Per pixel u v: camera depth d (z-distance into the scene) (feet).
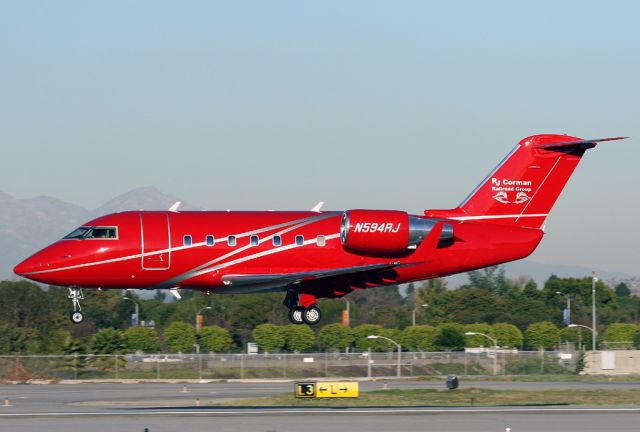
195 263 442.91
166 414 369.91
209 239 443.73
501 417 358.23
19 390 540.52
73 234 445.78
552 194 477.77
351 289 465.88
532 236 473.26
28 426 327.88
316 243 452.35
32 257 441.27
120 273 441.27
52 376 625.82
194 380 627.46
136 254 439.63
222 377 653.71
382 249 447.42
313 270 452.35
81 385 588.50
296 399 451.53
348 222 443.73
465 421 345.51
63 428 322.75
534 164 476.13
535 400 451.53
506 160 476.95
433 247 439.22
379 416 360.89
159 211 455.22
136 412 380.37
